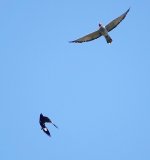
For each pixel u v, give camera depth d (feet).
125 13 63.21
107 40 63.82
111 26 63.77
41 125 54.39
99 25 63.57
